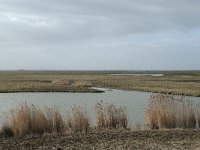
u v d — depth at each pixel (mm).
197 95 53844
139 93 59656
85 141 15781
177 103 20859
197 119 20812
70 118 19094
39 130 17984
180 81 103438
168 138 16469
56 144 15180
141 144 15094
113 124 19812
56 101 44344
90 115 26688
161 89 65938
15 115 18016
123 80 109875
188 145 14812
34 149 14266
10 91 60594
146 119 20984
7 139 16359
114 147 14531
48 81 98500
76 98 49125
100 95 55188
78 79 115812
